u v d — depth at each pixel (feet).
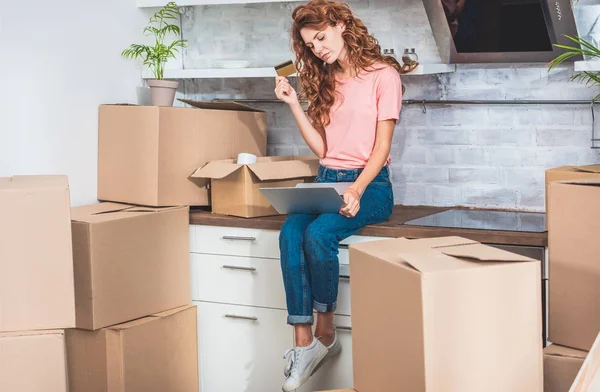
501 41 10.41
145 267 10.21
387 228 9.72
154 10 12.57
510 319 6.44
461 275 6.23
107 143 11.10
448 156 11.68
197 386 11.08
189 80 13.43
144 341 10.03
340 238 9.61
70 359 10.01
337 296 9.87
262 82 12.93
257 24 12.89
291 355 9.43
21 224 7.43
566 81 10.85
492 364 6.42
